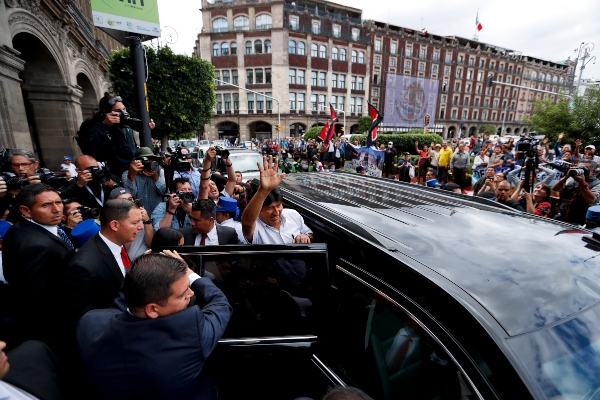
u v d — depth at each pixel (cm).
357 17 4381
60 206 224
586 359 105
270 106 3725
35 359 118
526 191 458
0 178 277
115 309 143
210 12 3603
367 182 325
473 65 5153
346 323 159
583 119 1466
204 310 139
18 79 621
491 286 123
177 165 398
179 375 120
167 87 1114
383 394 135
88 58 1260
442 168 1081
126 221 199
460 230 175
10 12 632
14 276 207
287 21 3572
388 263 143
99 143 360
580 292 124
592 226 222
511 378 97
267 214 235
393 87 3678
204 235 258
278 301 174
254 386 175
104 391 119
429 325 119
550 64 6228
